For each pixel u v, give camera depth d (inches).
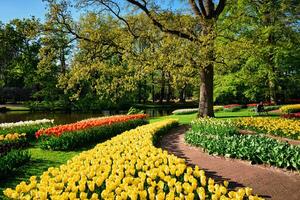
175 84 847.1
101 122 693.9
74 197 225.6
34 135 639.1
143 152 360.2
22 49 2174.0
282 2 1107.9
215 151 455.5
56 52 868.6
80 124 634.2
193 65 800.3
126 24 876.6
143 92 2303.2
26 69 2098.9
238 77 1186.6
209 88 908.6
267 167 383.6
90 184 249.0
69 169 288.0
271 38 1172.5
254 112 1151.6
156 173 279.9
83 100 1883.6
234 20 959.0
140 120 819.4
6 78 2365.9
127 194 233.1
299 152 375.9
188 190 249.3
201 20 809.5
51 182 253.0
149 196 238.8
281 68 1203.9
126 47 856.9
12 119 1389.0
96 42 850.8
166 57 792.3
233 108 1318.9
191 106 2078.0
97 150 401.1
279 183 330.3
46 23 805.2
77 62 896.3
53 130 571.5
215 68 1021.8
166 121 765.9
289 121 677.9
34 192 232.2
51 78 1908.2
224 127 592.7
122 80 948.6
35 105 1913.1
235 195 243.0
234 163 410.3
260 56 1042.1
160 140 606.2
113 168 305.7
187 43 814.5
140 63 856.3
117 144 425.4
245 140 450.0
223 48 816.3
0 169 353.1
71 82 907.4
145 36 859.4
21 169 399.2
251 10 1156.5
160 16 831.7
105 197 232.2
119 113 1736.0
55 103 1915.6
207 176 357.1
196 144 518.9
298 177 346.6
